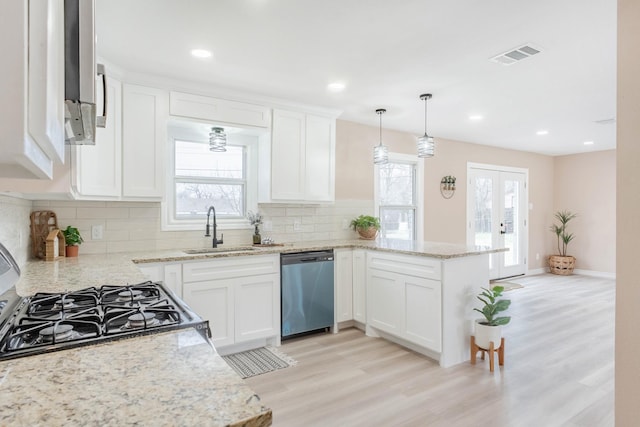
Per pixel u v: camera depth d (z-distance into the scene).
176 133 3.46
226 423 0.59
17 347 0.91
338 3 1.98
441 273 2.80
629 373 1.42
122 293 1.48
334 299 3.60
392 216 5.09
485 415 2.16
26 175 0.65
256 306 3.14
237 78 3.05
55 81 0.59
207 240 3.54
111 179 2.76
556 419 2.12
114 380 0.74
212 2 1.97
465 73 2.96
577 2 1.95
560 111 4.05
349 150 4.54
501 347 2.84
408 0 1.95
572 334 3.58
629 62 1.43
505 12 2.06
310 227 4.21
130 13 2.07
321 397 2.37
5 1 0.45
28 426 0.57
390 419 2.12
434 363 2.89
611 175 6.52
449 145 5.65
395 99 3.62
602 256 6.62
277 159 3.62
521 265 6.74
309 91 3.38
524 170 6.75
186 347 0.93
